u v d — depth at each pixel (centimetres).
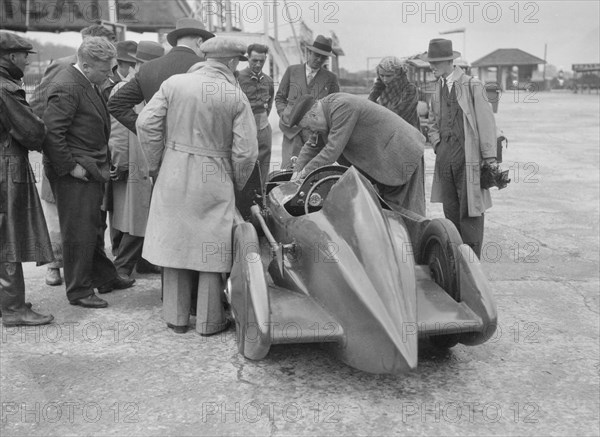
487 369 404
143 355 423
